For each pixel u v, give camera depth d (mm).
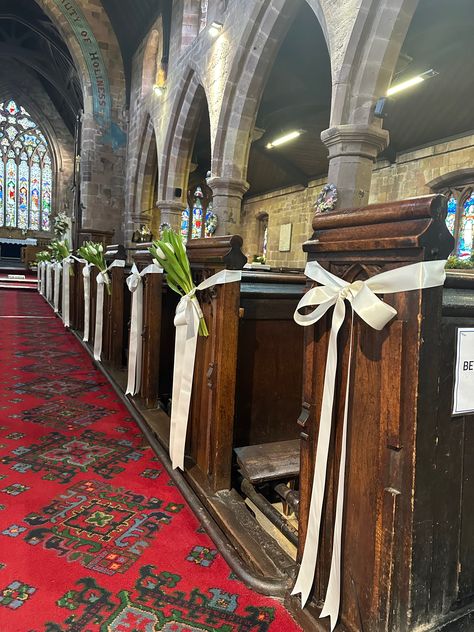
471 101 9102
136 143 14742
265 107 10891
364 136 5504
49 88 21312
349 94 5590
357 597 1329
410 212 1126
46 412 3430
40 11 16328
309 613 1472
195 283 2525
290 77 9961
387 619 1223
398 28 5258
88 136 15477
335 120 5668
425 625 1263
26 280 16578
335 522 1344
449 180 10422
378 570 1237
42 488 2318
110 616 1499
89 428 3145
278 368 2689
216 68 9117
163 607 1551
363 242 1247
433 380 1179
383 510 1220
